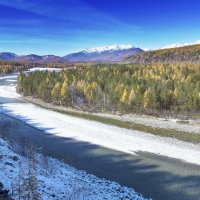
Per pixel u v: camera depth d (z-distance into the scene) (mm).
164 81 97125
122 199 28875
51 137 53531
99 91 93750
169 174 37094
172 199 30812
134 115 75812
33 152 37188
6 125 60531
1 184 21625
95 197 27219
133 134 55938
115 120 69125
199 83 88812
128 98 83688
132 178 35750
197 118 71750
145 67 139875
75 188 27844
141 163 40750
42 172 30094
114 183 33750
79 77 119438
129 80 102188
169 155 44156
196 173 37500
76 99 95875
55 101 95250
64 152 44844
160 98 81875
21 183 23406
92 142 50469
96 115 75625
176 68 130375
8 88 130125
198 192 32406
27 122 65688
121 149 46781
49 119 69062
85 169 38156
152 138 53281
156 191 32469
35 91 110312
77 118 70938
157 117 73375
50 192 24438
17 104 91500
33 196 20891
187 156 43781
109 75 116750
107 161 41375
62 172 33344
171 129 60812
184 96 81812
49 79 115062
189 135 55906
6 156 31031
